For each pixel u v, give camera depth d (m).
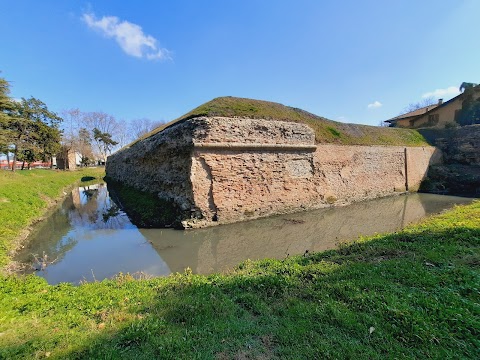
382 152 19.94
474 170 22.42
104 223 12.70
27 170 32.03
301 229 11.36
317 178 15.61
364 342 2.96
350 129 21.12
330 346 2.92
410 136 25.36
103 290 4.98
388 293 3.88
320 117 20.45
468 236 6.47
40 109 34.22
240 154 12.58
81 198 20.78
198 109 14.55
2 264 7.01
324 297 3.99
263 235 10.56
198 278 5.50
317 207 15.20
